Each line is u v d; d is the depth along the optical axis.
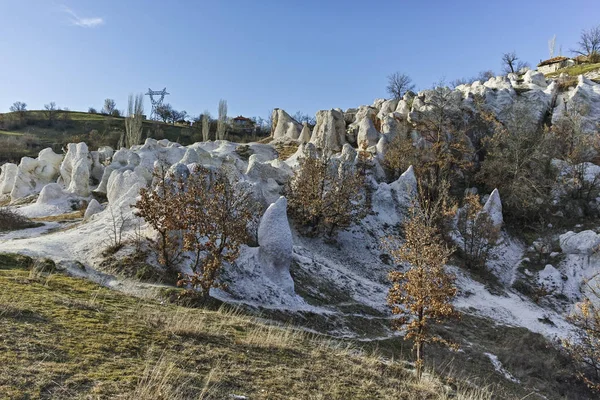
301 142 55.28
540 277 29.50
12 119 97.06
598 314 17.27
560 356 20.30
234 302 15.33
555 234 33.91
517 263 31.69
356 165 34.12
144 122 100.62
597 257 29.47
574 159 38.22
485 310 24.83
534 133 44.47
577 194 37.12
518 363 18.58
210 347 8.97
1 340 6.90
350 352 12.53
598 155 41.44
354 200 29.31
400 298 12.45
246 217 15.25
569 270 29.55
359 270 25.88
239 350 9.27
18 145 76.31
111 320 9.14
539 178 39.28
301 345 11.11
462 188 40.66
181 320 10.14
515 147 39.22
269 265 18.91
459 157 42.75
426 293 11.70
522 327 23.45
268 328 12.29
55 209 33.78
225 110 75.94
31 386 5.77
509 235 34.94
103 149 48.22
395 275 12.55
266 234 19.25
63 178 42.69
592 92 49.12
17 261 13.64
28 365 6.31
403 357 15.77
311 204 26.94
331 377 9.07
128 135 70.56
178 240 16.97
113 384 6.28
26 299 9.20
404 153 40.56
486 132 46.12
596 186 37.16
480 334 21.53
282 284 18.70
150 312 10.55
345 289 22.14
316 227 27.52
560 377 18.19
